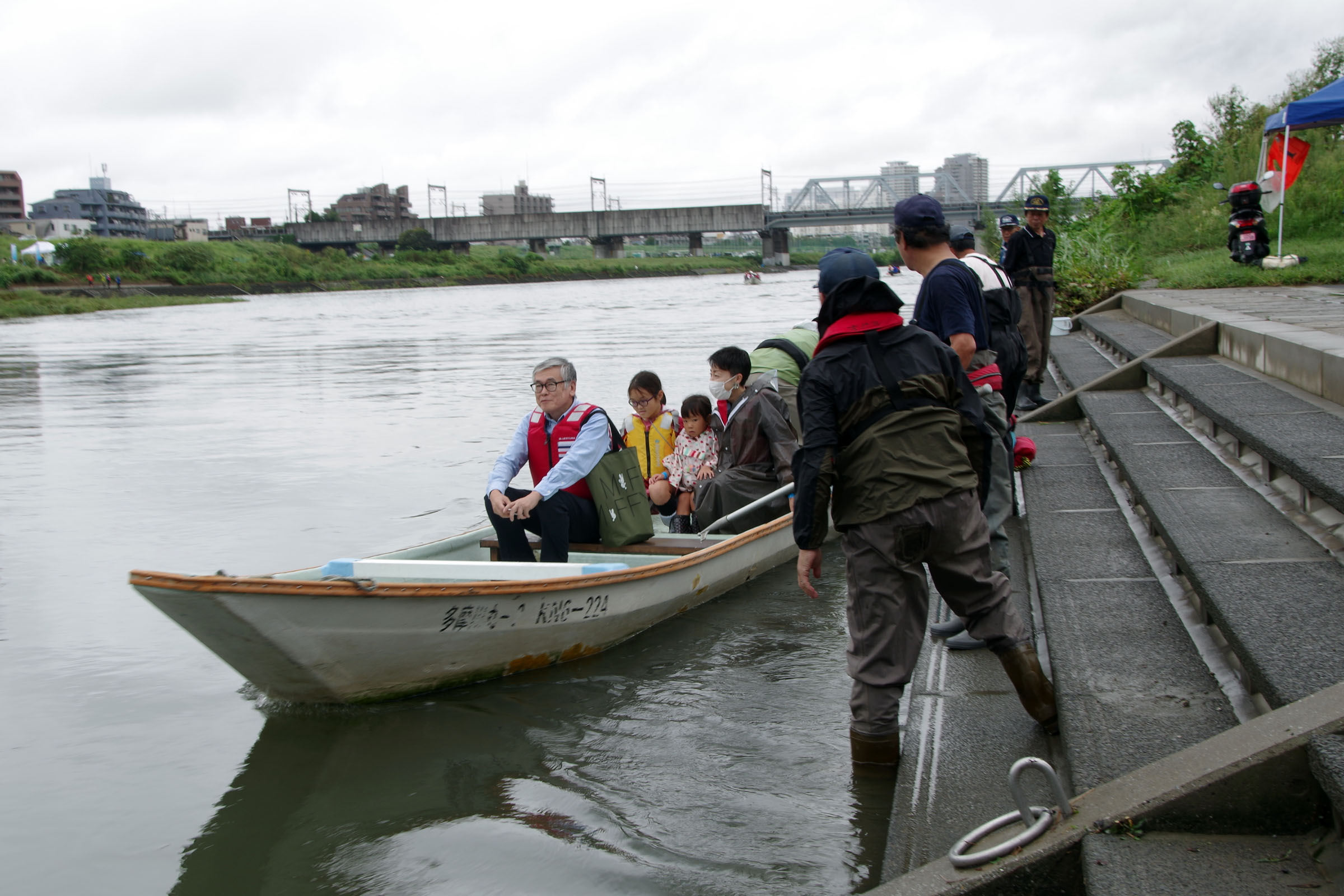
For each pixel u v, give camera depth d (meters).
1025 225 9.44
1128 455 5.97
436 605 4.65
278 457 11.14
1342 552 3.89
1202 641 3.79
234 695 4.96
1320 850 2.39
